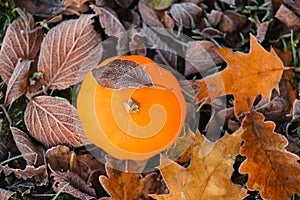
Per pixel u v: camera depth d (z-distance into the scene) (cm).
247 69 99
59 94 102
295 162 97
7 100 100
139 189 99
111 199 97
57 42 100
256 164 97
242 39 103
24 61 100
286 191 97
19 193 100
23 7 103
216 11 102
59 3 103
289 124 101
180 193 96
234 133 97
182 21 103
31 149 99
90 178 100
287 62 102
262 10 104
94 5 102
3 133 101
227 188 96
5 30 103
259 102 101
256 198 100
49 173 99
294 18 102
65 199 100
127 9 104
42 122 100
